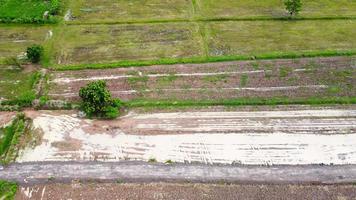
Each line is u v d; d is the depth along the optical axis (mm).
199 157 17125
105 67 21594
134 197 15633
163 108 19266
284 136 17922
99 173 16516
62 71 21469
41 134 18188
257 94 19953
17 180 16312
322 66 21688
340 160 16969
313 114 18891
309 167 16672
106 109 18719
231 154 17219
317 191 15812
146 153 17312
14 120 18859
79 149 17516
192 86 20453
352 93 19984
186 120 18688
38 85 20516
